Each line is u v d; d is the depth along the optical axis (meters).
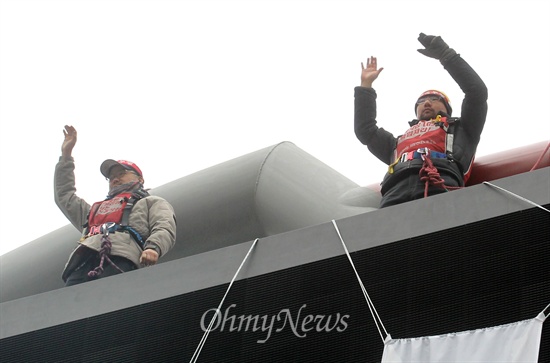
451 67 13.50
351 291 11.87
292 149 16.78
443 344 10.85
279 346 11.92
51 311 13.39
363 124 13.81
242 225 16.36
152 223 13.95
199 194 16.80
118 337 12.82
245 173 16.44
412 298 11.59
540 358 10.74
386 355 11.03
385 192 13.32
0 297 18.77
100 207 14.22
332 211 15.91
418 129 13.48
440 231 11.77
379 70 14.09
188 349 12.34
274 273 12.32
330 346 11.70
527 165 14.75
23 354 13.27
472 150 13.38
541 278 11.18
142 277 13.06
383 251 11.92
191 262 12.87
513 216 11.56
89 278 13.66
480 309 11.28
